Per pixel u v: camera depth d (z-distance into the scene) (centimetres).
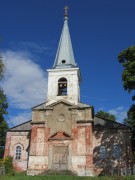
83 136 3403
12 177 2472
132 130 4016
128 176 2659
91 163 3247
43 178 2469
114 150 3847
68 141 3400
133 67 3147
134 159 3606
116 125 3997
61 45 4234
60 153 3372
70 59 4081
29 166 3334
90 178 2555
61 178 2498
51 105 3631
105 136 3941
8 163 3300
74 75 3881
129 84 3148
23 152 4022
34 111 3638
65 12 4612
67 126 3491
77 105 3650
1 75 2814
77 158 3303
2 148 6000
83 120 3472
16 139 4109
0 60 2806
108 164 3775
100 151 3875
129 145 3822
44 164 3334
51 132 3488
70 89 3812
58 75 3928
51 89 3866
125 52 3325
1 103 3931
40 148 3422
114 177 2630
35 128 3534
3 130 4200
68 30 4438
